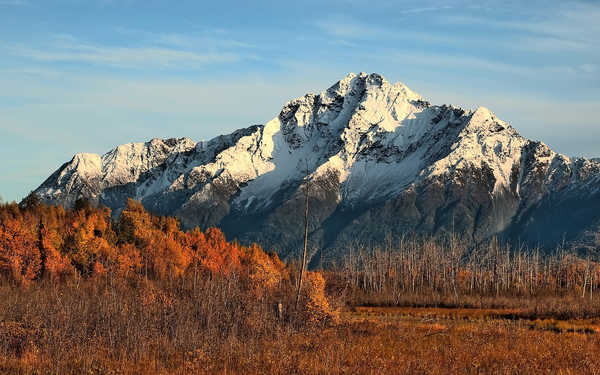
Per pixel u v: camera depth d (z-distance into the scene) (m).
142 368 42.75
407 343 56.12
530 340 58.62
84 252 111.44
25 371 41.50
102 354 46.47
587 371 43.16
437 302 130.75
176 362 44.78
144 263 115.00
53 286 79.38
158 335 53.16
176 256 121.00
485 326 71.62
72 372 41.44
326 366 41.59
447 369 42.94
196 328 53.56
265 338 54.19
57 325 50.91
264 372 41.47
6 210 128.25
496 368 43.28
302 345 51.91
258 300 65.19
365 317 93.19
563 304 112.56
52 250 105.50
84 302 57.94
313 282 69.19
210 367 42.19
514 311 107.69
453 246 193.12
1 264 99.94
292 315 64.12
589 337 63.00
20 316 53.97
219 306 59.22
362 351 49.03
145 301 60.00
